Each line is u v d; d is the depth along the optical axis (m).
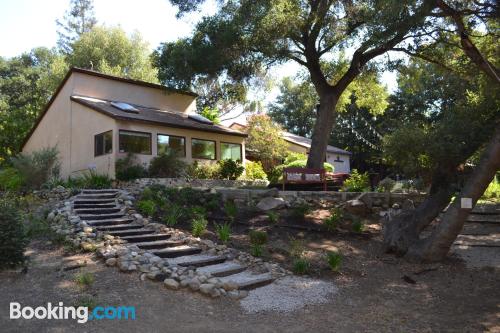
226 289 7.33
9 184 15.54
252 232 10.29
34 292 6.47
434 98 33.94
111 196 12.88
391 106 38.31
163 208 11.77
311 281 8.27
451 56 16.06
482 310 7.09
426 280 8.74
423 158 11.95
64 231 9.44
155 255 8.48
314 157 18.55
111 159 15.97
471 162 12.23
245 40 16.25
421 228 10.51
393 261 9.88
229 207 12.23
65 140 18.92
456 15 10.30
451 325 6.40
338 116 40.88
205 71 16.75
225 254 9.16
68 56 38.69
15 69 48.47
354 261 9.70
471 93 12.69
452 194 10.72
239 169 19.25
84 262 7.83
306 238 10.97
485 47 13.06
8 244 7.19
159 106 21.12
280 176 22.42
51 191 13.78
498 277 8.93
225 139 20.56
